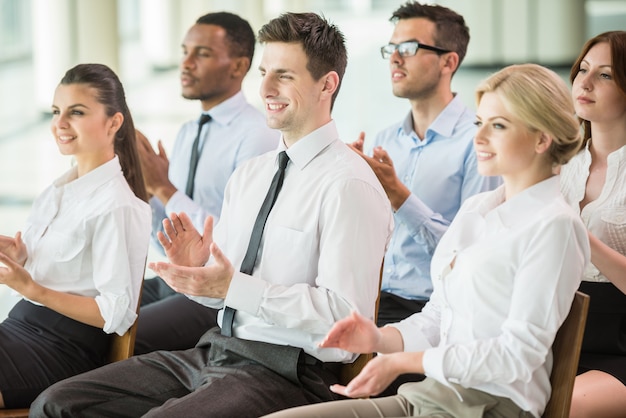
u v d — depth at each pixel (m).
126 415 2.80
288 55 2.82
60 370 3.10
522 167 2.44
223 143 4.31
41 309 3.15
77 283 3.18
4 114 10.85
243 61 4.35
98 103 3.21
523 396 2.36
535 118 2.37
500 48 15.98
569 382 2.38
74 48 10.16
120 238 3.10
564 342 2.40
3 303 5.30
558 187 2.45
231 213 3.03
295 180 2.87
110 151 3.27
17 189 7.79
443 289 2.53
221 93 4.34
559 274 2.31
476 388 2.39
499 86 2.42
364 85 12.49
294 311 2.67
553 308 2.31
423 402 2.44
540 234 2.34
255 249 2.87
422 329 2.64
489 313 2.41
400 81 3.82
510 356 2.30
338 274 2.68
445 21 3.78
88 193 3.19
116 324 3.06
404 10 3.85
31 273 3.21
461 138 3.78
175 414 2.56
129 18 18.30
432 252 3.52
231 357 2.81
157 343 3.59
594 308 3.09
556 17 15.59
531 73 2.41
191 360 2.93
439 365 2.33
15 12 12.90
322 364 2.79
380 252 2.79
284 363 2.73
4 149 9.26
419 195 3.83
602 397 2.84
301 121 2.86
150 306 3.74
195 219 3.92
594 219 3.19
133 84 14.27
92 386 2.80
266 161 3.02
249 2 16.69
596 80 3.17
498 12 15.87
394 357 2.38
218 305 3.02
